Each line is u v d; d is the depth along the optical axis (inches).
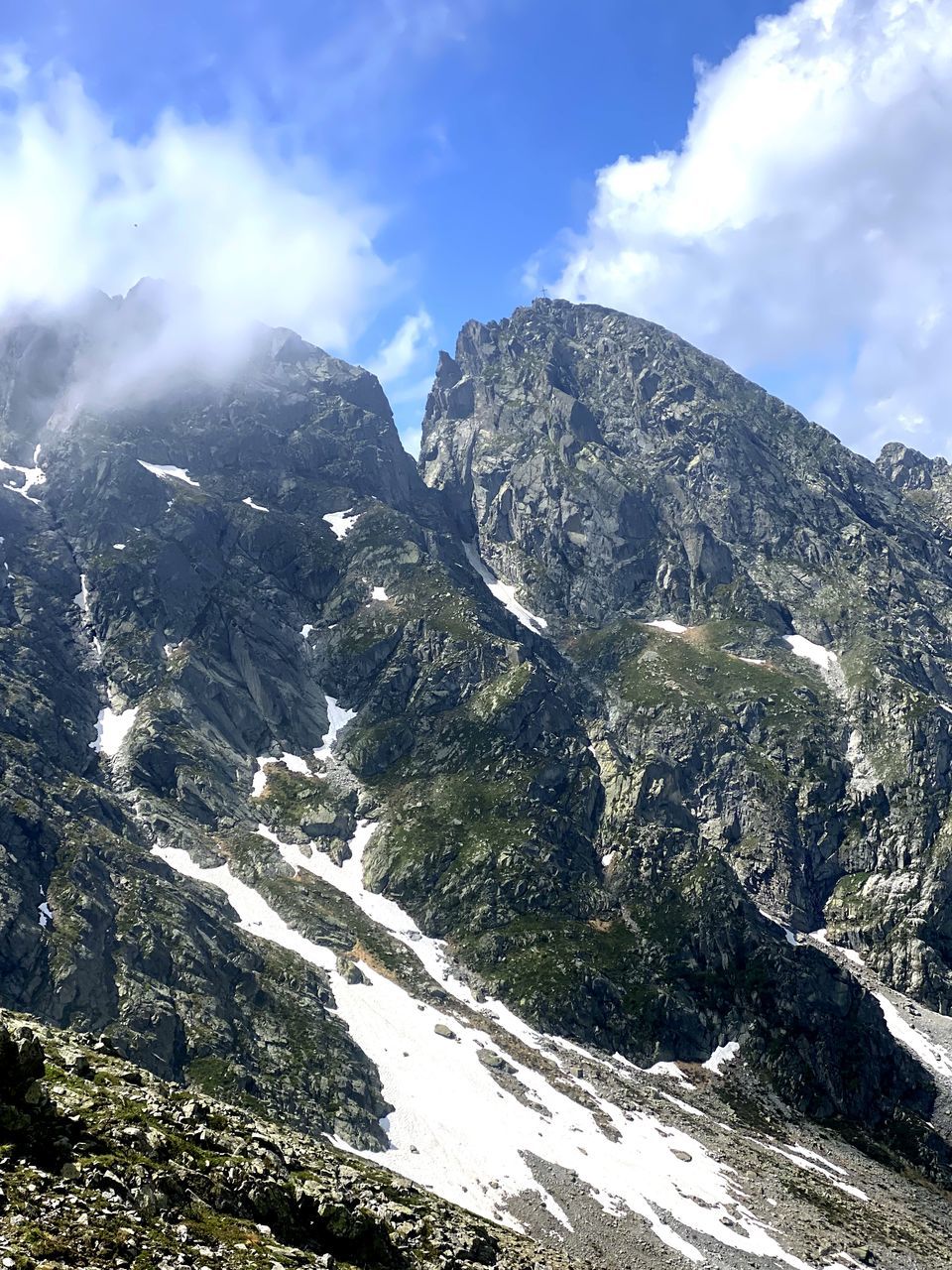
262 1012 6225.4
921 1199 6323.8
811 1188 5856.3
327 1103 5442.9
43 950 5777.6
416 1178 4918.8
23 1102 2128.4
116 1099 2522.1
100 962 5890.8
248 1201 2265.0
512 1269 2851.9
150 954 6112.2
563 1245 4473.4
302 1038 6067.9
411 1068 6181.1
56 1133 2095.2
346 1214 2412.6
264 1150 2647.6
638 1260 4468.5
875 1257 5027.1
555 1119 5935.0
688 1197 5275.6
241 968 6530.5
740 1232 4980.3
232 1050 5679.1
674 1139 6087.6
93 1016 5526.6
